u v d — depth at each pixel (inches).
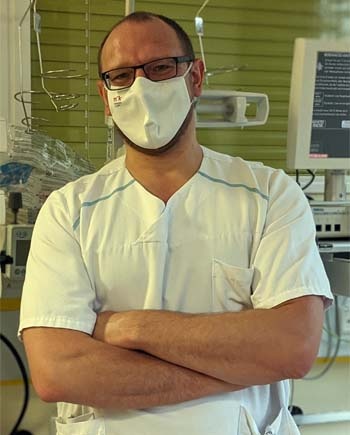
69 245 46.3
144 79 46.2
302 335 41.6
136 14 48.8
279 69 93.0
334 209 70.8
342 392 91.0
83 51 83.1
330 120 72.7
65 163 67.5
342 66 72.0
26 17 79.4
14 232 58.6
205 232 47.1
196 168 50.0
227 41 90.2
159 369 41.6
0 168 61.7
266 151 93.4
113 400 41.3
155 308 45.3
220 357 41.1
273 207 47.9
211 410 43.3
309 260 45.5
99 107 83.8
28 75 80.2
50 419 72.2
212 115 74.3
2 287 62.6
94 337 43.8
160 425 43.0
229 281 46.2
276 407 47.1
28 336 43.6
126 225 47.1
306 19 93.9
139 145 47.6
